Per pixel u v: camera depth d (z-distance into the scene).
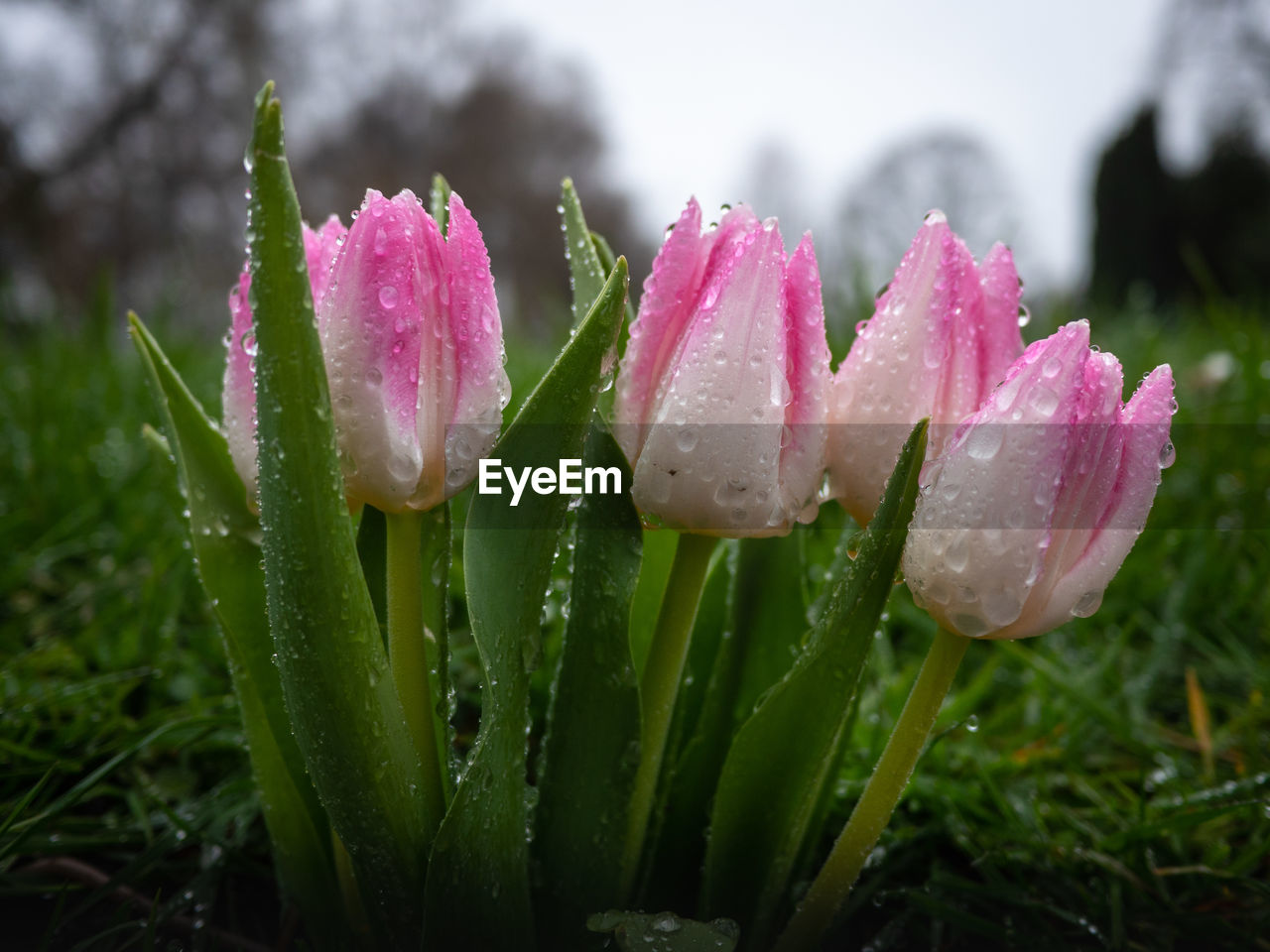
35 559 0.47
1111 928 0.27
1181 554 0.52
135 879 0.28
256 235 0.18
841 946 0.27
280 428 0.19
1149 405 0.20
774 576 0.25
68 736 0.32
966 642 0.21
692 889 0.25
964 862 0.32
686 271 0.21
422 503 0.21
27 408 0.65
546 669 0.33
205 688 0.38
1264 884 0.28
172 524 0.50
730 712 0.25
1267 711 0.37
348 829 0.21
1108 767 0.37
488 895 0.21
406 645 0.22
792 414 0.20
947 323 0.21
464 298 0.20
